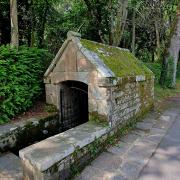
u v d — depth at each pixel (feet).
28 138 17.75
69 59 18.86
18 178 12.52
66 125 22.29
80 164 13.32
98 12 43.83
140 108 23.75
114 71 18.13
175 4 56.65
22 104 19.57
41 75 22.66
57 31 49.37
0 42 34.63
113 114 17.53
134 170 13.25
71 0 49.67
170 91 42.19
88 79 17.67
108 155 15.21
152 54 80.28
